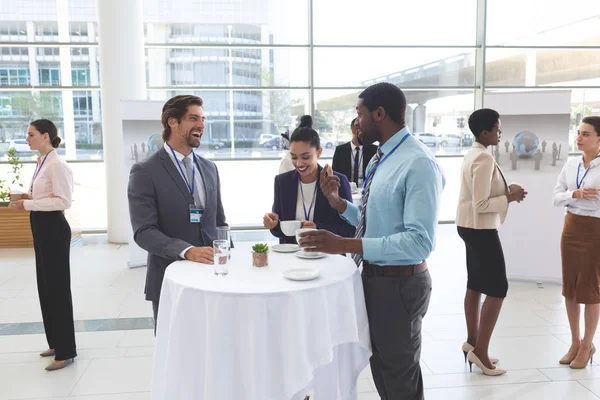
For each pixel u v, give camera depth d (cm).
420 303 193
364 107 192
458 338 351
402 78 743
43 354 325
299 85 738
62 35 701
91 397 272
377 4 723
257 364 164
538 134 467
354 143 507
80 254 615
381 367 200
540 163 470
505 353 324
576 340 308
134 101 543
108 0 603
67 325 309
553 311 403
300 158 253
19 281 498
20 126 713
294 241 263
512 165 477
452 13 732
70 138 724
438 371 301
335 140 753
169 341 175
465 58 744
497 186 289
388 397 200
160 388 188
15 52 699
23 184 689
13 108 708
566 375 293
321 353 172
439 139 764
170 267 198
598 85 743
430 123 758
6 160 712
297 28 724
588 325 298
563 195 303
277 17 721
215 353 164
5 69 700
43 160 302
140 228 214
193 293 169
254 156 750
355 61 734
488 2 723
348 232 255
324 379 201
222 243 184
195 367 172
